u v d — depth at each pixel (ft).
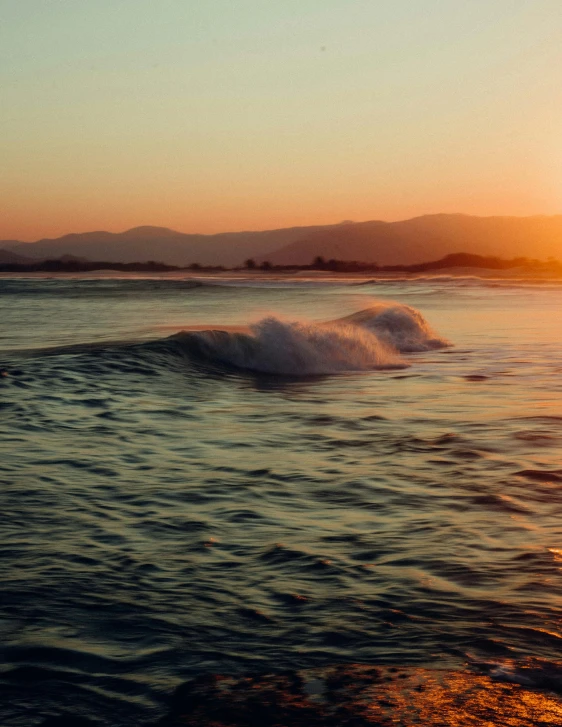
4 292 187.11
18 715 9.18
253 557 14.46
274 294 177.88
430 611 12.04
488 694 9.60
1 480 19.81
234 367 48.19
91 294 176.96
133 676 10.07
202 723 9.04
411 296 165.89
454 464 22.07
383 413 31.09
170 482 20.06
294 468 21.66
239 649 10.81
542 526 16.33
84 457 22.77
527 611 12.03
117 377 40.34
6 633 11.18
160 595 12.64
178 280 310.24
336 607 12.19
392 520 16.78
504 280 282.56
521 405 32.68
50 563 13.97
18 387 35.14
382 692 9.66
